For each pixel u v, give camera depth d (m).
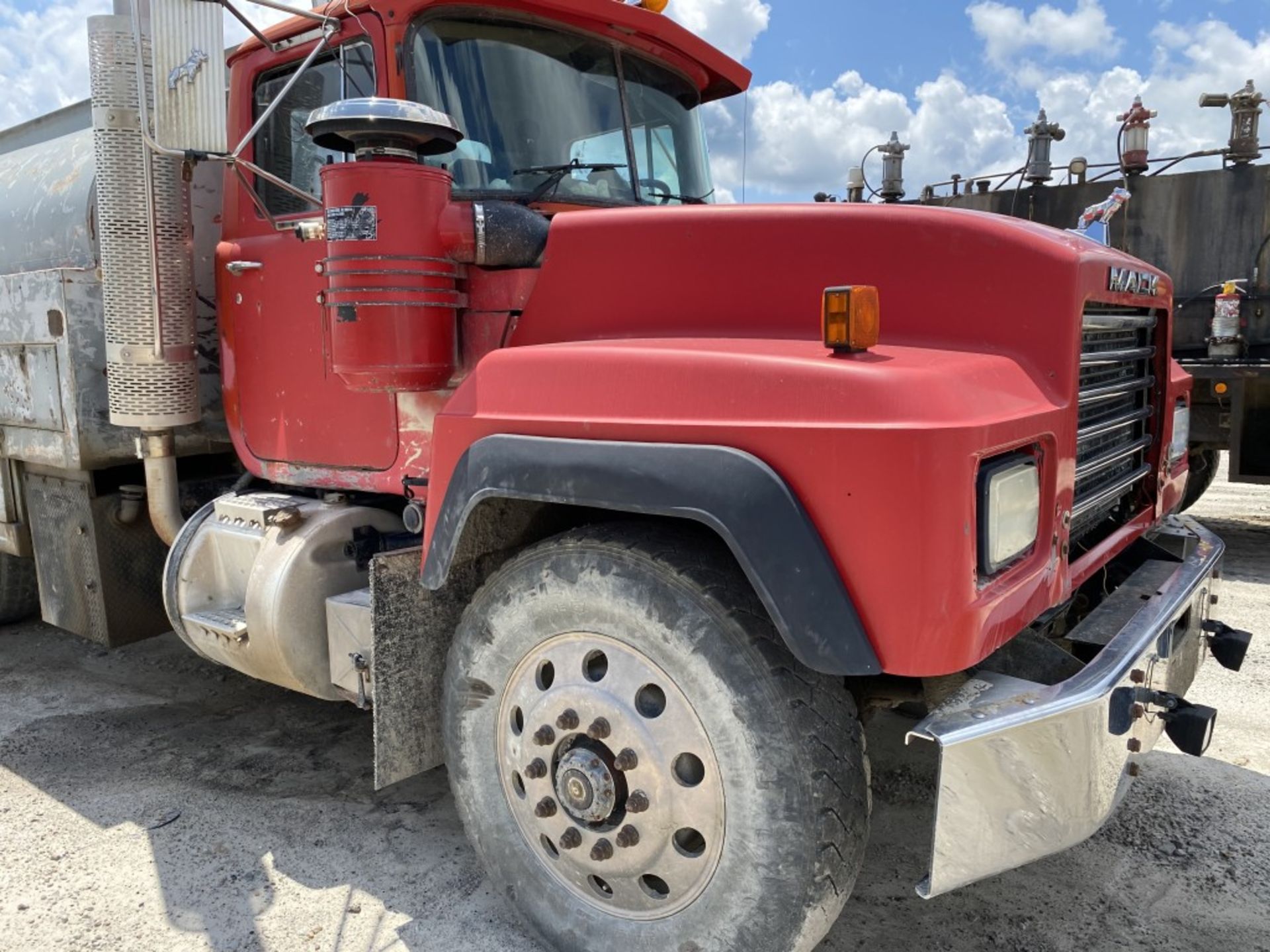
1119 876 2.64
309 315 2.93
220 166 3.48
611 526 2.10
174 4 2.51
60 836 2.92
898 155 8.77
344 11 2.68
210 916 2.50
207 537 3.24
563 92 2.97
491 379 2.21
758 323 2.19
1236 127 7.00
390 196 2.32
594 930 2.17
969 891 2.58
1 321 3.79
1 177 4.46
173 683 4.31
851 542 1.68
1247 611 5.22
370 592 2.70
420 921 2.46
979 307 2.08
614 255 2.32
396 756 2.43
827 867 1.84
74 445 3.53
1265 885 2.59
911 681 2.10
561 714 2.11
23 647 4.88
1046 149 7.94
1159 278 2.75
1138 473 2.82
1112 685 1.89
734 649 1.86
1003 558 1.80
